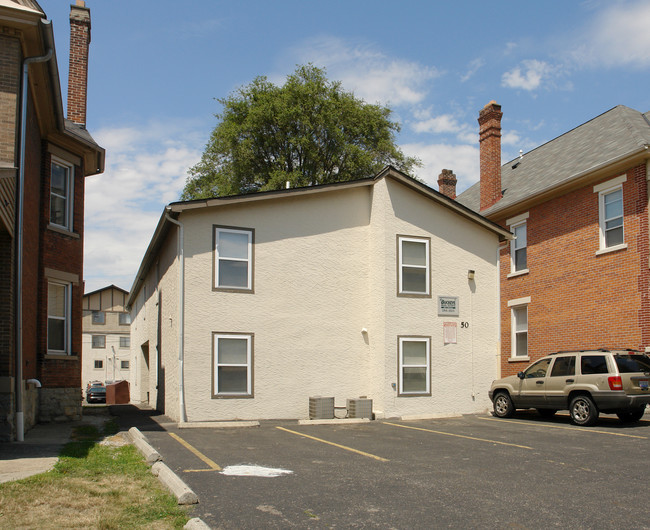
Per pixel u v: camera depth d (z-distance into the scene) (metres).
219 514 6.46
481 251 19.22
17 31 11.91
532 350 22.08
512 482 8.17
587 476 8.57
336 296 17.50
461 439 12.25
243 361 16.17
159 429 13.93
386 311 17.30
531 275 22.42
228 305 16.12
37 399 14.91
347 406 16.72
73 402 15.85
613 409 14.05
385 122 36.97
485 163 26.08
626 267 18.14
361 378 17.50
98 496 6.96
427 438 12.44
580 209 20.17
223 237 16.36
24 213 12.98
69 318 16.27
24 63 12.21
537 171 24.11
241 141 34.78
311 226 17.48
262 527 6.07
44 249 15.29
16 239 11.92
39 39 12.16
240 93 36.09
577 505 7.04
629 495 7.50
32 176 14.05
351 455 10.26
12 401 11.50
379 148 36.47
